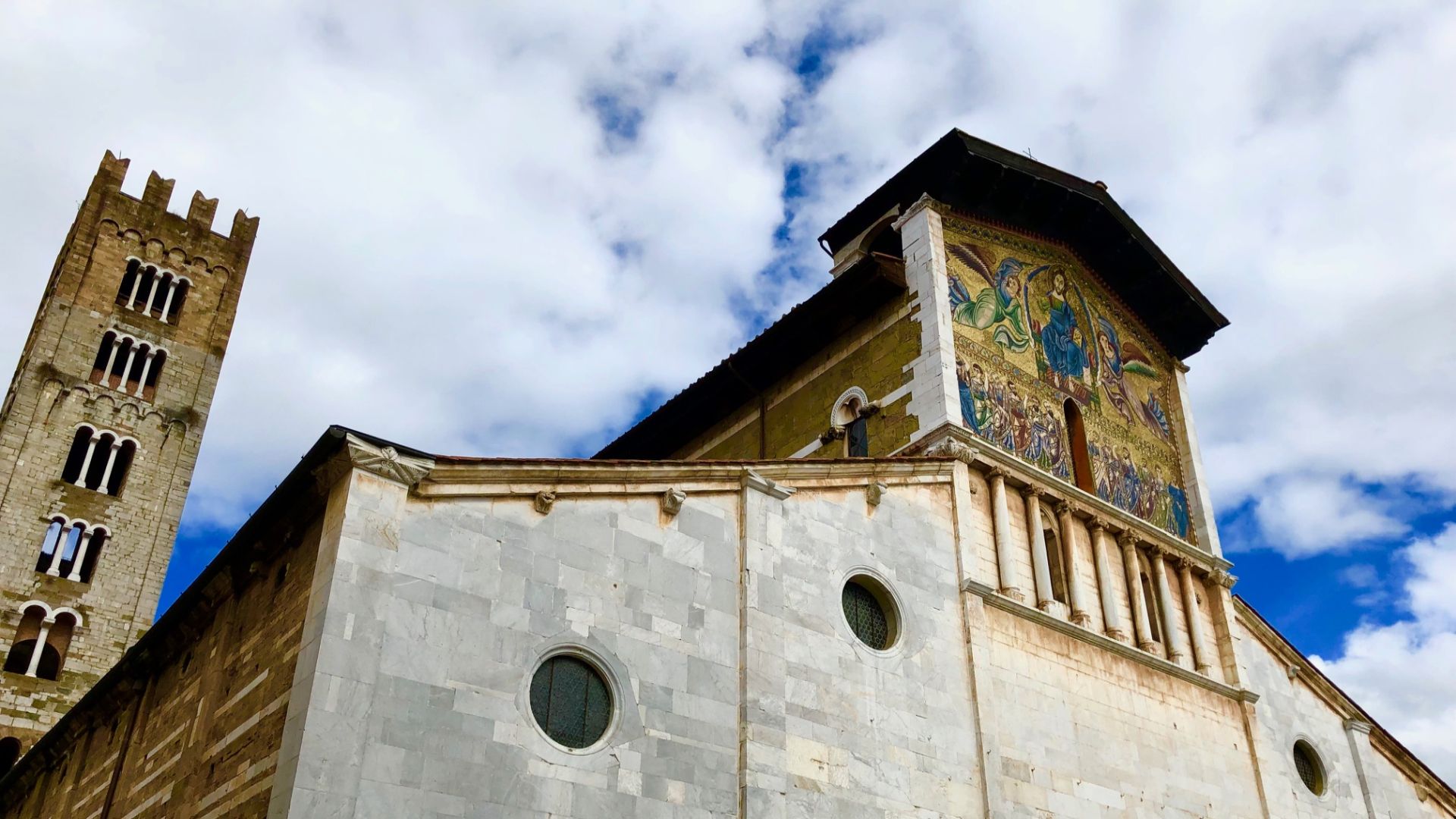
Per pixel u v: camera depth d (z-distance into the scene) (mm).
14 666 65250
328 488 18922
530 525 20109
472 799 17375
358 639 17141
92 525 71625
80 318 77500
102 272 80062
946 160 33750
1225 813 30516
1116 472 34906
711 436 38844
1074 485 33031
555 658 19562
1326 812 33875
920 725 24531
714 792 20406
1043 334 35031
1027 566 29672
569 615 19875
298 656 17281
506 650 18781
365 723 16703
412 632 17812
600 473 21453
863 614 25422
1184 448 38406
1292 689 35906
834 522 25500
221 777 18672
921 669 25312
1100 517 32312
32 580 67750
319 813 15727
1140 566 33594
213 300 84312
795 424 34906
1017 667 27375
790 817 21078
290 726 16500
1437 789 38625
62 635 67750
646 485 22281
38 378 73750
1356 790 35594
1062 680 28359
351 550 17656
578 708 19453
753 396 37219
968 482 29328
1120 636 30609
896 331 32594
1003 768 25484
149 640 24953
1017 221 36375
